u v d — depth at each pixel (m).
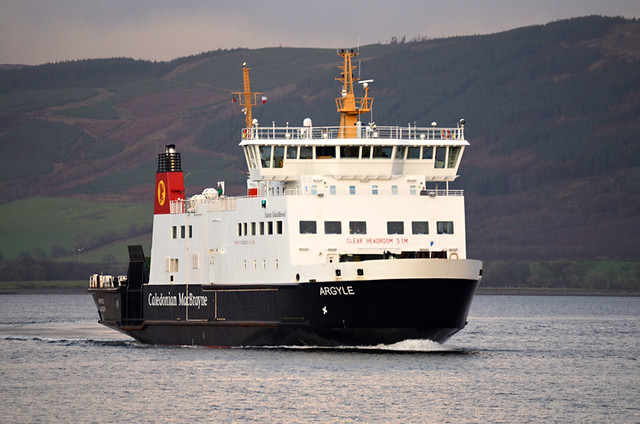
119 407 191.12
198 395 197.88
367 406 185.88
